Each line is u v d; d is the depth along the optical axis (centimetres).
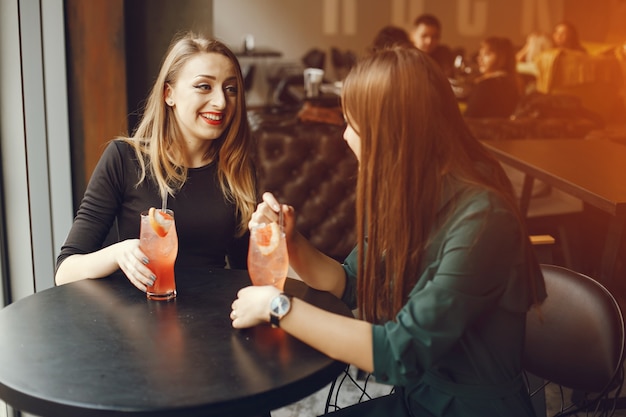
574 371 185
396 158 154
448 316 146
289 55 1019
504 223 149
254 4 997
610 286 322
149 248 174
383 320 170
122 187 216
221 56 209
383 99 153
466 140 159
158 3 319
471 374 159
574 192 319
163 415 128
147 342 154
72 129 283
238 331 160
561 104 561
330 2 1019
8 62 229
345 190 387
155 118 214
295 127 381
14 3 226
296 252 182
